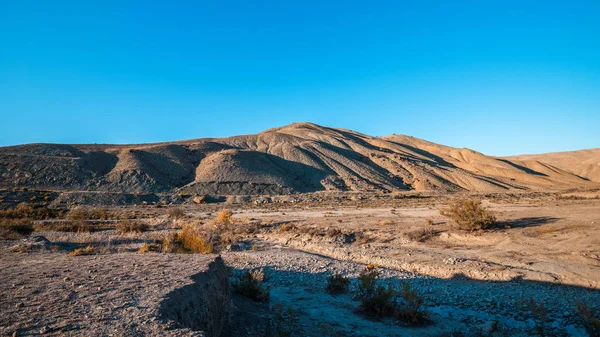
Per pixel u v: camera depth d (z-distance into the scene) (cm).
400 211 4403
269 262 1902
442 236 2284
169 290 623
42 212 4478
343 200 8488
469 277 1500
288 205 7262
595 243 1680
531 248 1769
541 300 1170
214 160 12850
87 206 7312
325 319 1045
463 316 1107
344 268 1762
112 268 845
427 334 955
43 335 424
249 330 813
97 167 10956
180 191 10162
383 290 1156
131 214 5428
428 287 1409
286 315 1031
